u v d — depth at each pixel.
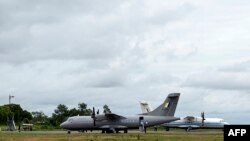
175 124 132.62
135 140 61.53
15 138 66.19
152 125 104.19
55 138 66.38
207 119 133.25
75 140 61.03
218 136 77.56
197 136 77.50
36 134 86.62
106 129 103.25
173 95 105.50
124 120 103.31
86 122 102.44
